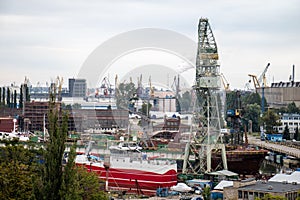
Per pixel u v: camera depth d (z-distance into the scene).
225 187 126.69
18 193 93.94
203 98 182.25
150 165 151.12
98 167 150.12
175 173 155.50
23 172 101.69
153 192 150.00
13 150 130.00
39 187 74.44
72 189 75.38
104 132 144.50
